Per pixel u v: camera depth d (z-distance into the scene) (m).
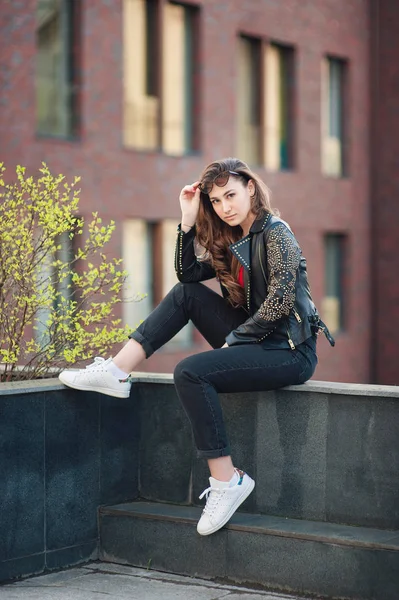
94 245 5.71
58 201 5.57
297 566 4.86
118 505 5.57
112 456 5.59
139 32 16.78
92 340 5.55
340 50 21.69
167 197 17.16
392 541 4.65
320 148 21.14
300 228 20.70
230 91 18.45
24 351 5.70
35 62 14.64
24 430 5.13
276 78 20.17
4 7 14.15
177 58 17.53
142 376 5.71
